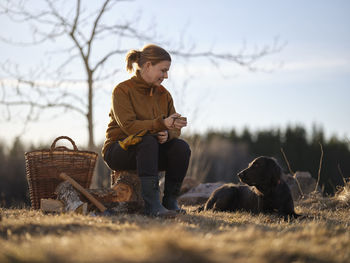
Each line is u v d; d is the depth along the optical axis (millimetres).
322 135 31172
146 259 1862
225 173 30812
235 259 2053
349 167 27031
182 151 4270
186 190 8305
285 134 33344
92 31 9055
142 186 3996
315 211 5457
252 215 5055
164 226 3033
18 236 2709
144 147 3990
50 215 3799
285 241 2533
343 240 2750
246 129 36625
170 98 4750
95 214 4020
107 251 1998
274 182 5148
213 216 4297
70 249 2070
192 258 1913
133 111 4289
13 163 19875
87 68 9094
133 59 4402
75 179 4531
